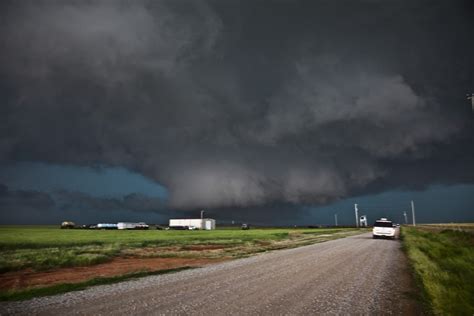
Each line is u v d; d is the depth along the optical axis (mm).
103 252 25891
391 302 8812
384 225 41531
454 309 8109
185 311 7746
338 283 11375
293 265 16234
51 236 56812
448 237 39312
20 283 13555
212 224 133250
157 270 15422
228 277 12695
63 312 7750
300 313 7656
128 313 7578
